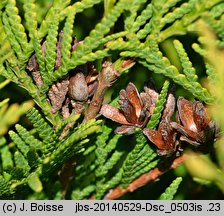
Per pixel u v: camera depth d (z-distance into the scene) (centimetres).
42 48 29
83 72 29
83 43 28
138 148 30
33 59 29
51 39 29
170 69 29
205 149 30
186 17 28
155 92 30
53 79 29
